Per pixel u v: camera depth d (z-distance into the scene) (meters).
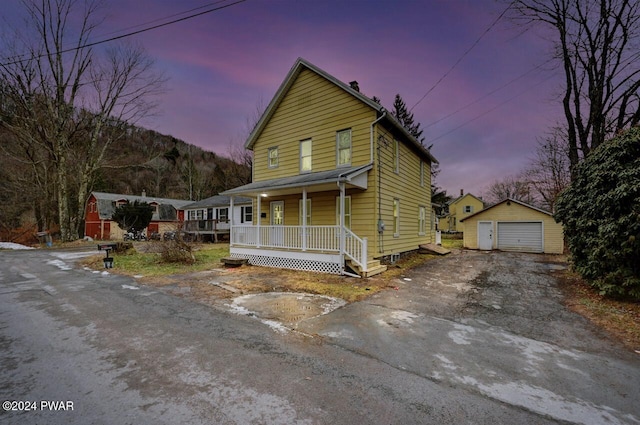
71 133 20.45
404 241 12.73
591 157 6.84
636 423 2.35
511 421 2.34
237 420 2.28
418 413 2.42
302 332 4.26
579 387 2.88
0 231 24.09
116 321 4.66
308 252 9.42
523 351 3.71
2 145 21.97
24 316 4.89
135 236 24.58
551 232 15.91
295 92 12.21
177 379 2.90
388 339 4.04
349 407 2.49
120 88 21.31
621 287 5.61
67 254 14.41
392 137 11.56
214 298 6.11
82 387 2.74
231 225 12.11
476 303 5.91
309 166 11.73
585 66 12.56
